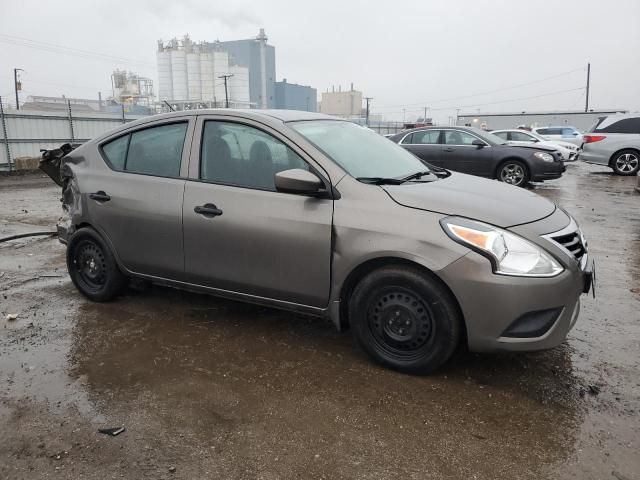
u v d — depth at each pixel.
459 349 3.43
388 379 3.30
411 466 2.50
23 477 2.45
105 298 4.67
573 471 2.45
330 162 3.52
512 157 12.36
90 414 2.96
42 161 5.18
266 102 133.25
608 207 10.02
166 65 87.25
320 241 3.41
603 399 3.05
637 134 16.02
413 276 3.16
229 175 3.85
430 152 13.09
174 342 3.88
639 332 4.00
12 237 7.33
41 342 3.91
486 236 3.03
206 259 3.90
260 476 2.44
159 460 2.56
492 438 2.70
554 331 3.05
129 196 4.24
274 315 4.38
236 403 3.05
